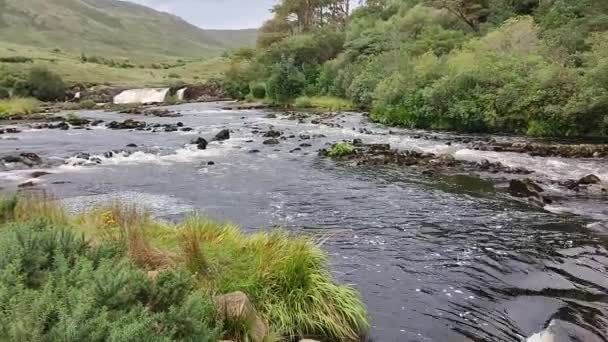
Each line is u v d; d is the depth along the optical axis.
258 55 70.62
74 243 5.56
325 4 84.69
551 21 38.03
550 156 20.17
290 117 38.28
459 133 27.88
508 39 35.47
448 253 9.31
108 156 20.69
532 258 8.98
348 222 11.43
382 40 52.34
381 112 34.81
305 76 57.56
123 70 104.56
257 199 13.68
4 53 103.06
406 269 8.52
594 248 9.47
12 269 4.28
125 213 8.52
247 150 22.77
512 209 12.54
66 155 20.81
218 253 7.11
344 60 54.03
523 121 27.14
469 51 37.12
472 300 7.30
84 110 47.97
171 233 8.02
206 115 41.69
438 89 30.05
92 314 3.69
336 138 26.28
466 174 17.06
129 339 3.41
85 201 13.10
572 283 7.82
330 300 6.50
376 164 19.17
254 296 6.17
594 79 24.34
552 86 25.94
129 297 4.33
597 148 20.58
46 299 3.62
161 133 28.91
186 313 4.34
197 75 110.81
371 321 6.61
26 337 3.17
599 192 14.26
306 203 13.23
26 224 6.32
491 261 8.87
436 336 6.25
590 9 36.56
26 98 57.56
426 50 44.84
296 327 6.09
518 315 6.79
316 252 7.38
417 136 26.66
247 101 61.00
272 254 6.88
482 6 54.53
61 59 107.00
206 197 13.88
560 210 12.40
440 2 53.69
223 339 5.16
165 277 4.98
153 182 15.91
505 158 19.84
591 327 6.38
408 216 11.93
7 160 18.95
